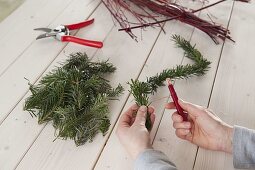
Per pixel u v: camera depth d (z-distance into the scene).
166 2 0.85
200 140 0.60
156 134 0.62
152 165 0.50
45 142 0.61
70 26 0.80
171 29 0.82
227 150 0.59
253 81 0.70
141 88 0.64
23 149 0.60
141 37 0.80
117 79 0.71
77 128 0.59
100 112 0.61
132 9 0.88
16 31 0.81
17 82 0.70
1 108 0.66
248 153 0.55
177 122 0.59
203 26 0.79
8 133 0.62
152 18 0.85
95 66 0.70
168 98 0.67
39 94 0.63
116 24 0.83
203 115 0.59
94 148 0.60
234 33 0.80
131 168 0.57
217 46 0.78
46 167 0.57
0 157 0.59
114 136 0.61
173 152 0.59
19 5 0.88
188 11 0.84
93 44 0.76
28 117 0.64
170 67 0.73
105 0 0.89
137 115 0.59
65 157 0.59
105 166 0.58
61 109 0.60
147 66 0.73
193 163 0.58
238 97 0.67
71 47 0.77
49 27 0.82
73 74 0.64
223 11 0.86
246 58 0.75
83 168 0.57
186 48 0.74
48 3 0.89
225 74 0.71
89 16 0.85
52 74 0.66
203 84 0.70
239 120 0.64
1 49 0.77
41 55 0.76
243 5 0.88
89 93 0.64
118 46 0.78
